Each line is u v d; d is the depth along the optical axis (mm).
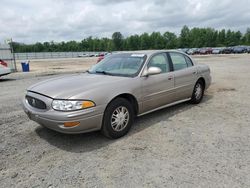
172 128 4156
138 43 106438
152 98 4320
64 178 2674
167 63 4832
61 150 3385
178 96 5047
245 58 29172
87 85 3545
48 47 108625
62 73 15859
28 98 3768
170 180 2590
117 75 4219
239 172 2717
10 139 3787
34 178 2686
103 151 3330
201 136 3775
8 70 12484
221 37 96000
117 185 2520
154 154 3199
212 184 2500
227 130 4020
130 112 3908
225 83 9047
